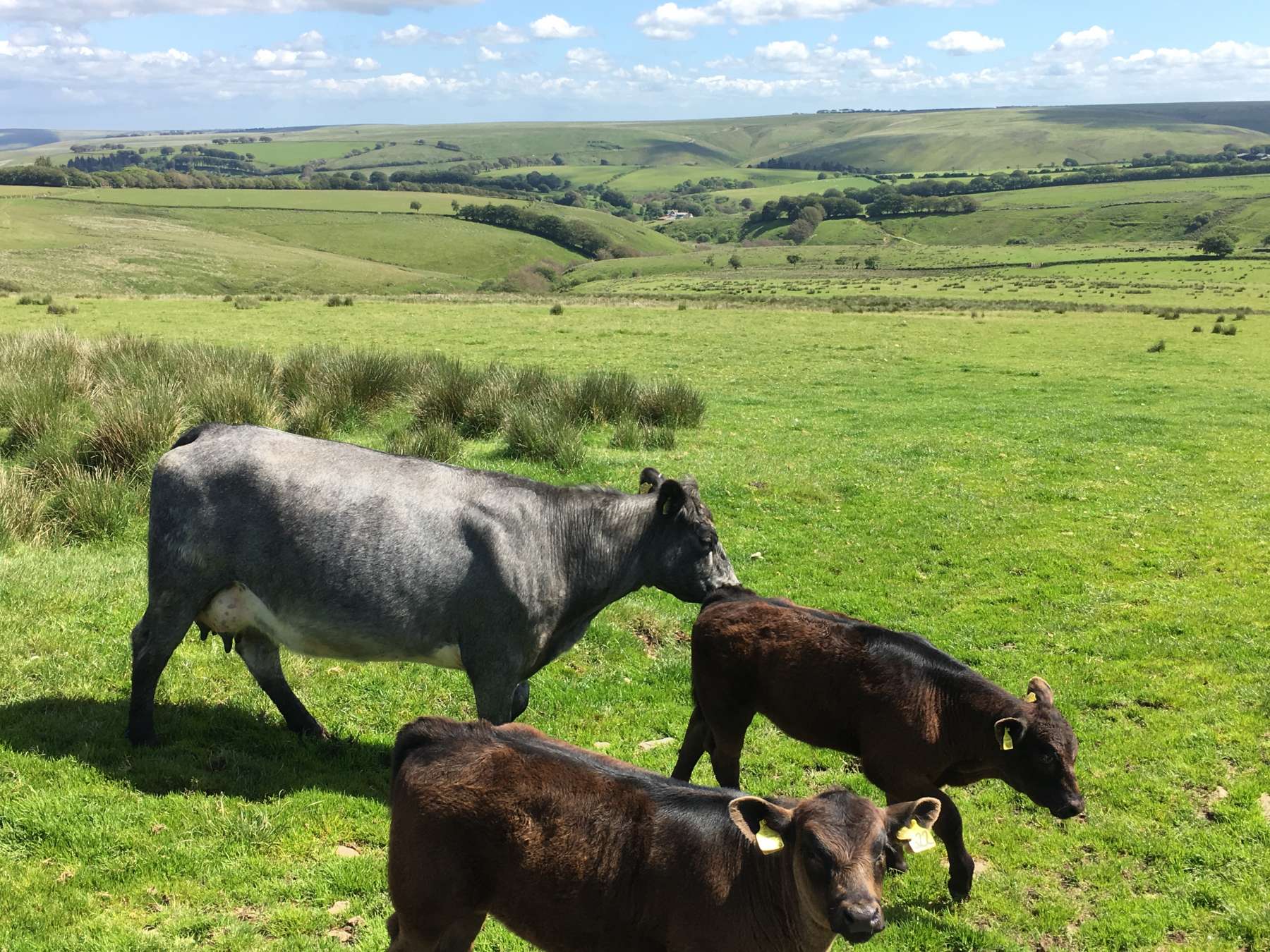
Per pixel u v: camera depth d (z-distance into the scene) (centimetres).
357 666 511
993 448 1096
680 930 282
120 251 6003
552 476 843
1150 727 491
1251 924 362
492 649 409
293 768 416
